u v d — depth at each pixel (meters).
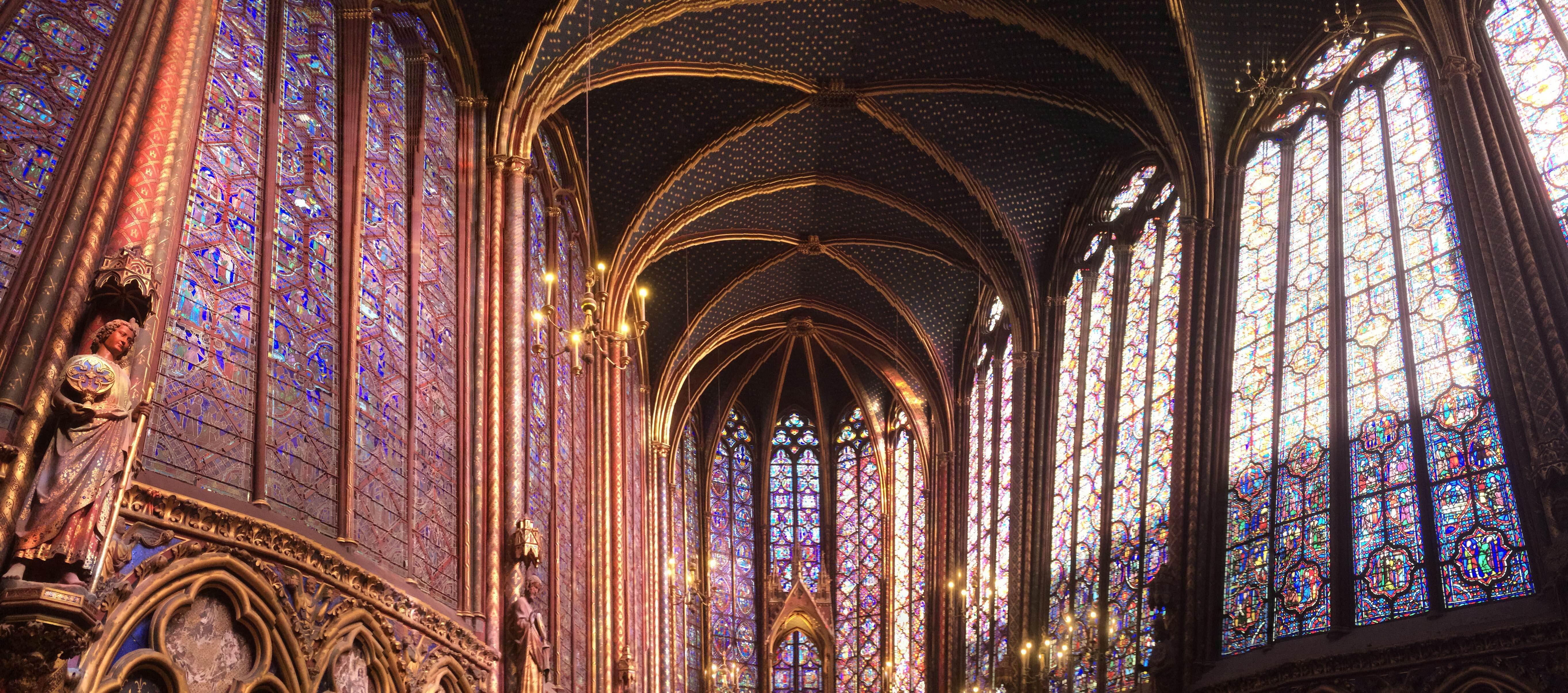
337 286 13.47
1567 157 14.82
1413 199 17.14
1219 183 21.09
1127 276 24.86
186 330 10.63
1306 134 19.88
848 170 27.34
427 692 13.48
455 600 15.27
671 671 32.34
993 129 25.36
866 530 38.03
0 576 8.02
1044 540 25.73
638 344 30.88
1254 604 17.86
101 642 9.12
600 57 21.28
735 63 23.17
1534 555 14.06
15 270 8.86
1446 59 16.31
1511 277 14.59
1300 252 19.12
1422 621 15.19
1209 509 19.02
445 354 16.33
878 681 36.22
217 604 10.55
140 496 9.76
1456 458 15.40
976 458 32.22
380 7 16.27
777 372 38.22
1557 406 13.73
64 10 10.09
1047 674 24.59
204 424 10.70
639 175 25.53
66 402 8.46
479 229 17.86
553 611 19.38
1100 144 25.28
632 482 28.52
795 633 37.72
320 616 11.68
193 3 10.71
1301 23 20.27
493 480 16.28
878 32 23.33
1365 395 17.03
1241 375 19.55
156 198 9.65
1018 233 27.20
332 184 13.91
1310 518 17.30
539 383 20.06
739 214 28.86
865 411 38.03
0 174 9.07
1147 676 20.39
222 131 11.76
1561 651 13.22
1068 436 25.98
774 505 38.97
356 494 12.95
